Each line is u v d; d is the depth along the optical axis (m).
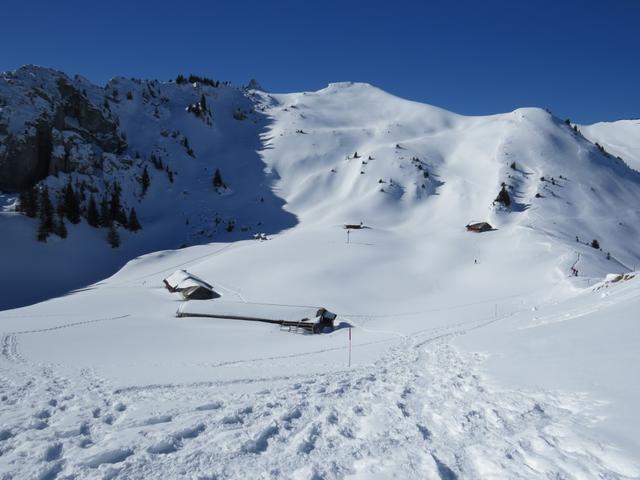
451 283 73.12
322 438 7.96
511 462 6.18
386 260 84.38
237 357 25.30
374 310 57.81
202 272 77.00
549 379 10.58
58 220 109.62
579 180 151.62
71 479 6.40
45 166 129.25
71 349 28.84
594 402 8.17
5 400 12.08
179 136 194.88
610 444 6.14
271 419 9.16
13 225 103.50
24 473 6.62
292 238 100.62
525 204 130.50
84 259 105.56
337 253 87.44
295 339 37.88
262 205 154.38
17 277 91.06
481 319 42.66
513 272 76.94
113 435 8.22
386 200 144.38
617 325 15.19
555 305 34.59
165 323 44.38
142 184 149.38
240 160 194.38
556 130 190.88
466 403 9.80
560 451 6.29
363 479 6.07
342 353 25.64
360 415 9.49
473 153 180.62
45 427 9.34
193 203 152.12
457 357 18.19
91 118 157.75
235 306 50.62
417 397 11.03
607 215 130.00
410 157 176.62
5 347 28.69
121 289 70.00
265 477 6.32
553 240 93.00
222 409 10.33
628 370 9.68
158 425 8.95
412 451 7.00
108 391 13.23
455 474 6.09
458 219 125.06
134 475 6.46
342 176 172.75
